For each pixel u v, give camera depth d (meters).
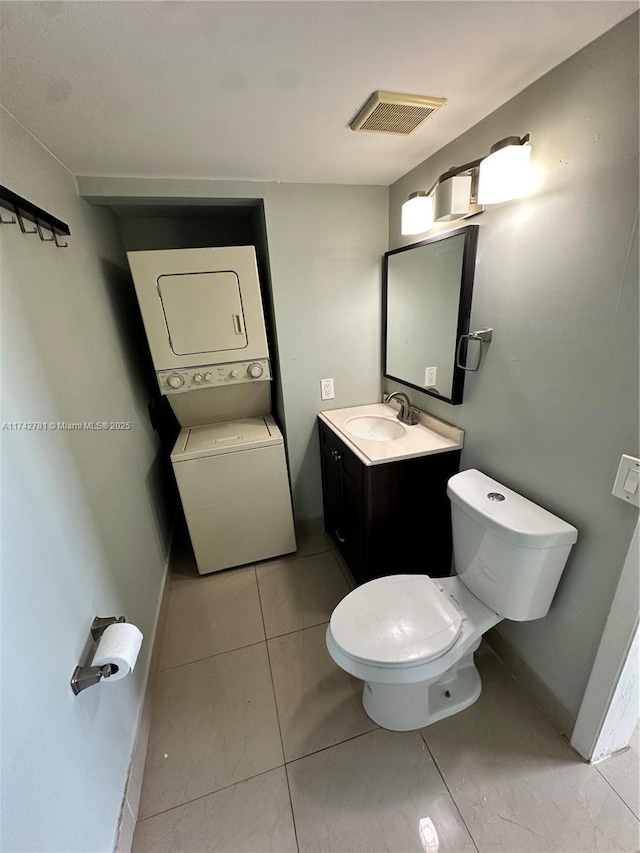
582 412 1.03
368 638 1.18
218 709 1.42
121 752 1.11
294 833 1.07
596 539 1.04
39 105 1.00
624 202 0.85
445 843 1.03
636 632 0.98
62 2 0.66
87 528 1.12
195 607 1.92
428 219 1.53
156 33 0.76
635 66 0.78
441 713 1.32
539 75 0.99
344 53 0.87
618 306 0.89
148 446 2.05
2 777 0.62
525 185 1.09
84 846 0.84
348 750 1.26
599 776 1.15
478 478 1.42
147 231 2.23
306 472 2.36
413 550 1.81
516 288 1.19
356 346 2.17
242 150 1.38
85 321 1.40
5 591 0.70
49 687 0.79
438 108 1.14
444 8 0.74
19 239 0.98
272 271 1.89
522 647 1.40
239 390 2.16
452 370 1.57
